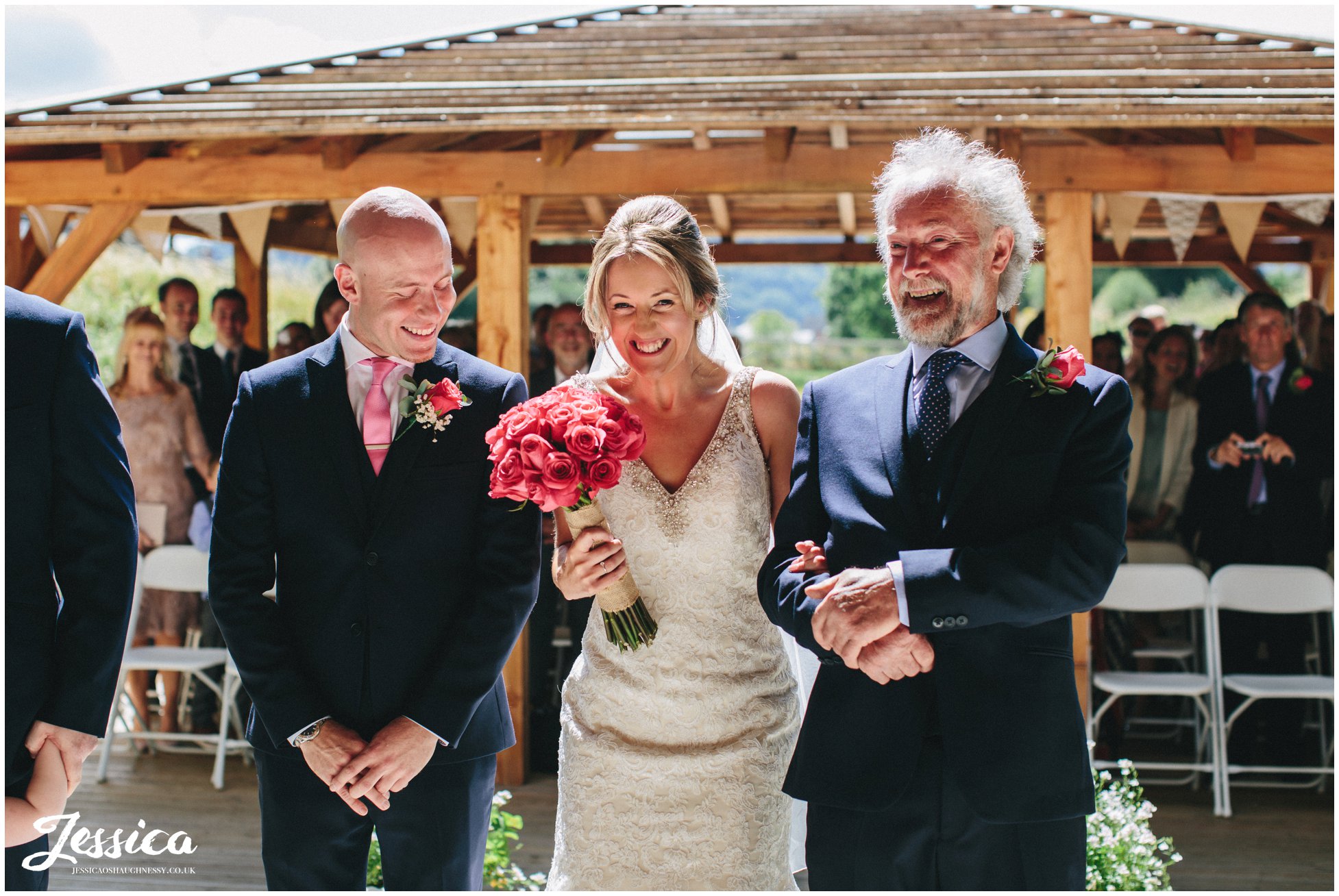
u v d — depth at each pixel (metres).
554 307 7.70
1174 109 5.12
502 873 3.61
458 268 8.99
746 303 49.41
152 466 6.38
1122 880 3.25
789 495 2.30
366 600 2.43
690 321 2.40
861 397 2.26
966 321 2.13
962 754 1.99
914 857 2.05
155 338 6.44
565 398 2.29
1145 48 5.71
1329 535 6.21
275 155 5.86
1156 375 6.60
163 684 6.25
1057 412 2.07
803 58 5.78
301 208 8.88
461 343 7.89
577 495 2.21
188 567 5.84
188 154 5.96
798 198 8.73
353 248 2.43
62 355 2.27
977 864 2.01
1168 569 5.39
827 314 27.98
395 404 2.50
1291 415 6.13
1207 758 6.20
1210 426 6.31
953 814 2.02
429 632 2.44
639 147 6.42
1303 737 5.98
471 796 2.46
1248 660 6.09
